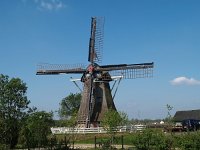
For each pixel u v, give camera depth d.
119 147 45.66
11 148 49.97
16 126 50.16
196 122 63.19
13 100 51.84
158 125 55.19
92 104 67.06
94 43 68.12
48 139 49.25
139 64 64.81
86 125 66.38
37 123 47.19
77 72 68.94
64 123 75.06
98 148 45.34
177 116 76.19
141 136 37.53
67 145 49.53
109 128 49.88
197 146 35.16
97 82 67.50
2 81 52.16
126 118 54.16
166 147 36.59
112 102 67.44
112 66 66.62
